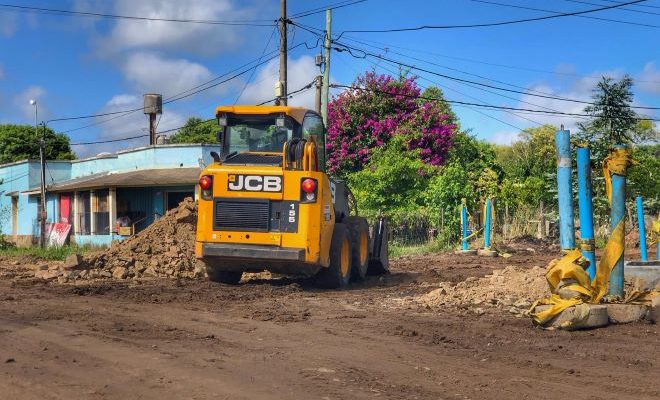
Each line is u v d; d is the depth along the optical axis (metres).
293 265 12.02
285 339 7.56
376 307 10.18
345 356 6.69
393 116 34.31
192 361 6.35
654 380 5.88
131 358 6.44
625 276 10.53
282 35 24.80
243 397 5.19
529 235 26.03
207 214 12.09
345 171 34.38
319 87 25.33
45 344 7.09
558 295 8.32
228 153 13.07
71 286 12.56
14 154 52.69
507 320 8.75
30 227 38.31
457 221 25.44
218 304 10.38
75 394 5.23
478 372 6.11
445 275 15.55
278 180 11.86
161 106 40.12
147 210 29.88
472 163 36.25
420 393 5.41
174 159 31.20
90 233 31.86
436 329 8.16
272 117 12.87
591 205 8.88
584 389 5.59
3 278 14.57
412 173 27.33
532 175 37.56
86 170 37.69
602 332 7.91
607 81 28.36
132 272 14.73
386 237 15.98
